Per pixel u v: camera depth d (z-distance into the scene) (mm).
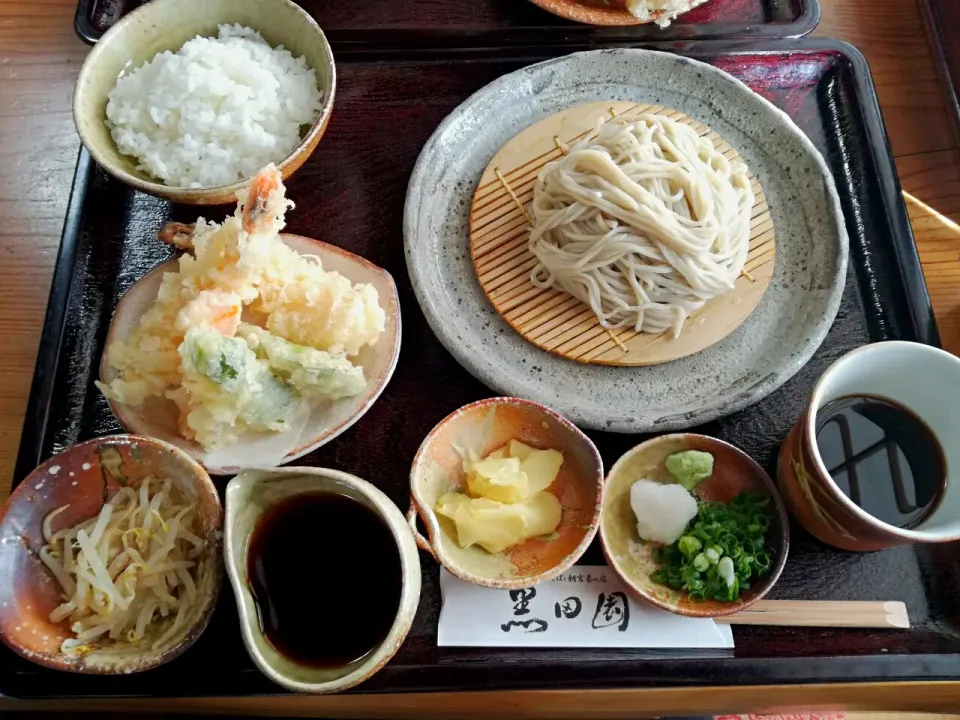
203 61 395
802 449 306
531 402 326
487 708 327
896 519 319
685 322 380
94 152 375
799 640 321
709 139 413
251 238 332
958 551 338
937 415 325
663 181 384
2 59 470
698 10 463
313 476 299
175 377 345
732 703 326
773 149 419
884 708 329
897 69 465
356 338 349
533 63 441
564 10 433
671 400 365
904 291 385
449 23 458
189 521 318
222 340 320
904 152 446
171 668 317
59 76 467
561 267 384
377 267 370
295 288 351
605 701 324
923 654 313
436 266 396
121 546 317
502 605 323
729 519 323
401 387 372
